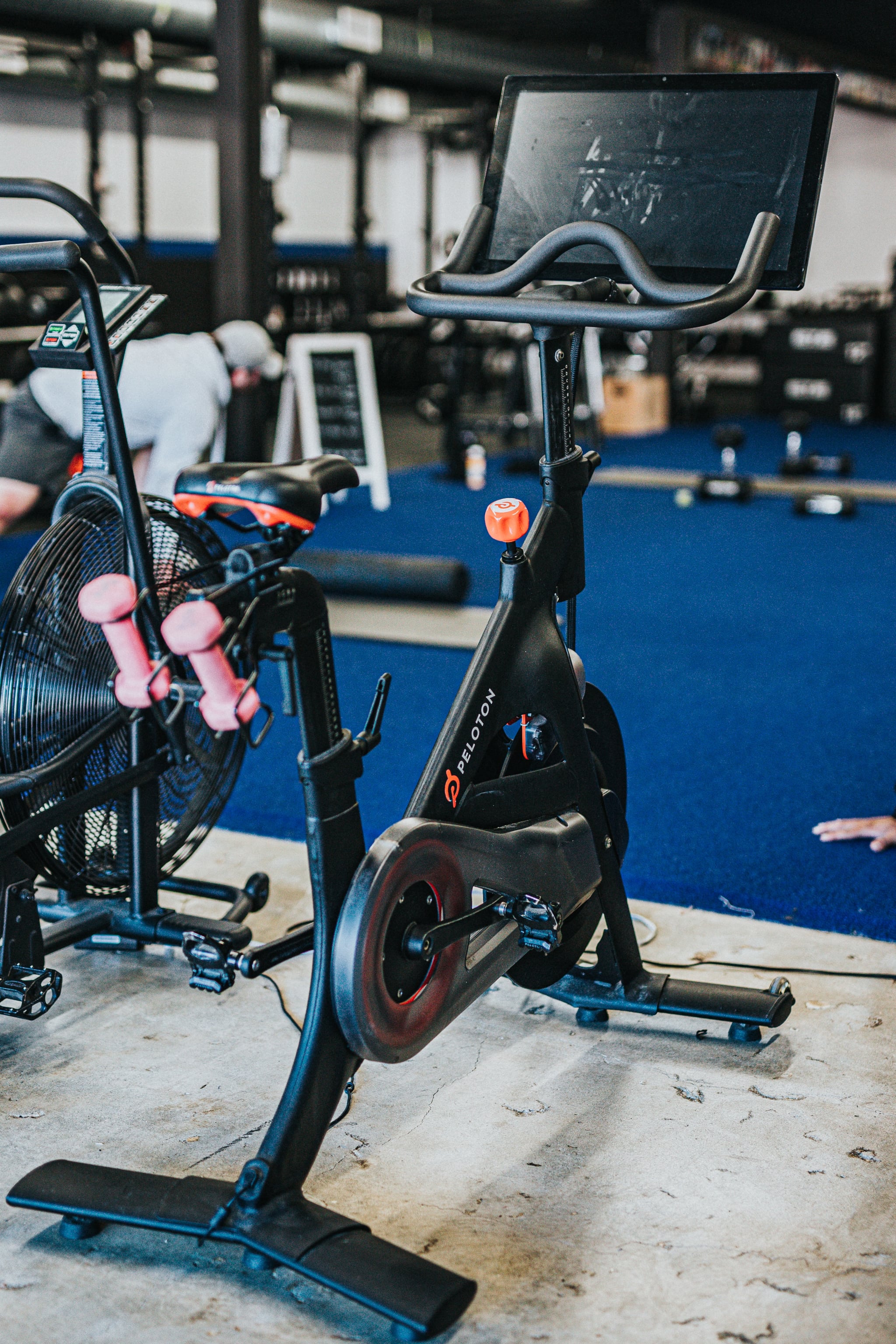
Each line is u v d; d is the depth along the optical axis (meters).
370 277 14.48
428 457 10.03
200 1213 1.59
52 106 12.46
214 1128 1.90
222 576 2.47
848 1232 1.67
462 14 11.82
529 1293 1.55
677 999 2.14
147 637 2.13
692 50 11.00
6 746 2.13
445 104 13.62
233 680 1.50
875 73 14.84
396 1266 1.51
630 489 8.76
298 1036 2.16
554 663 2.02
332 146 16.06
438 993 1.78
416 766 3.45
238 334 4.18
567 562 2.06
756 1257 1.62
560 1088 2.01
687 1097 1.98
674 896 2.70
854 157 16.28
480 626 4.96
